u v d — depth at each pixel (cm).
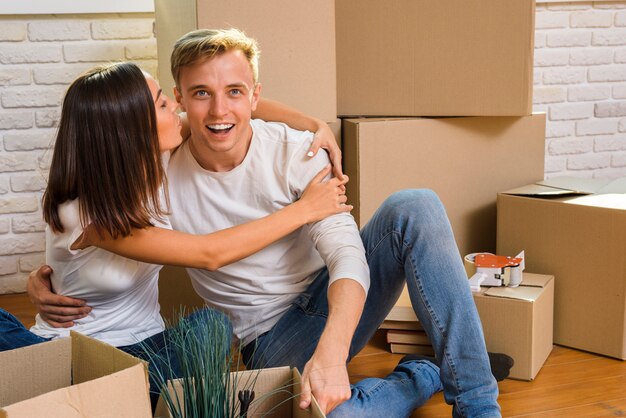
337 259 162
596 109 362
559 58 353
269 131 178
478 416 161
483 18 253
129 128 150
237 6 234
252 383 136
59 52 305
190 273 186
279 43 242
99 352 125
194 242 159
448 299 163
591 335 233
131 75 152
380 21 262
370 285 175
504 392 208
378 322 181
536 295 215
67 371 131
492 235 279
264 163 174
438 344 165
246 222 176
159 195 169
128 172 150
